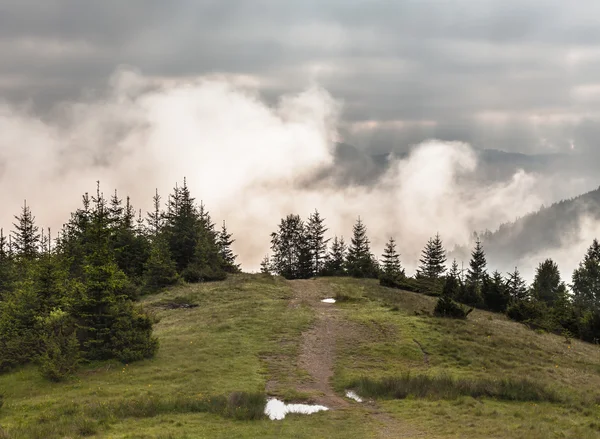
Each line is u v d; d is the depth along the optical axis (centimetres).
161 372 3219
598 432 2323
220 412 2580
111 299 3572
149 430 2294
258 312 4734
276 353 3597
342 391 3003
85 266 3669
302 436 2266
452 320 4578
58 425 2336
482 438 2222
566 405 2814
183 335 4069
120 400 2673
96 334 3538
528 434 2222
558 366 3678
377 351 3688
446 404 2756
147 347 3525
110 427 2344
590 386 3256
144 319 3688
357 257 10331
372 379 3084
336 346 3794
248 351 3628
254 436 2253
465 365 3506
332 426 2419
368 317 4566
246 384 3005
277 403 2789
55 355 3216
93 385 3017
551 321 5444
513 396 2908
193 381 3033
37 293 3800
